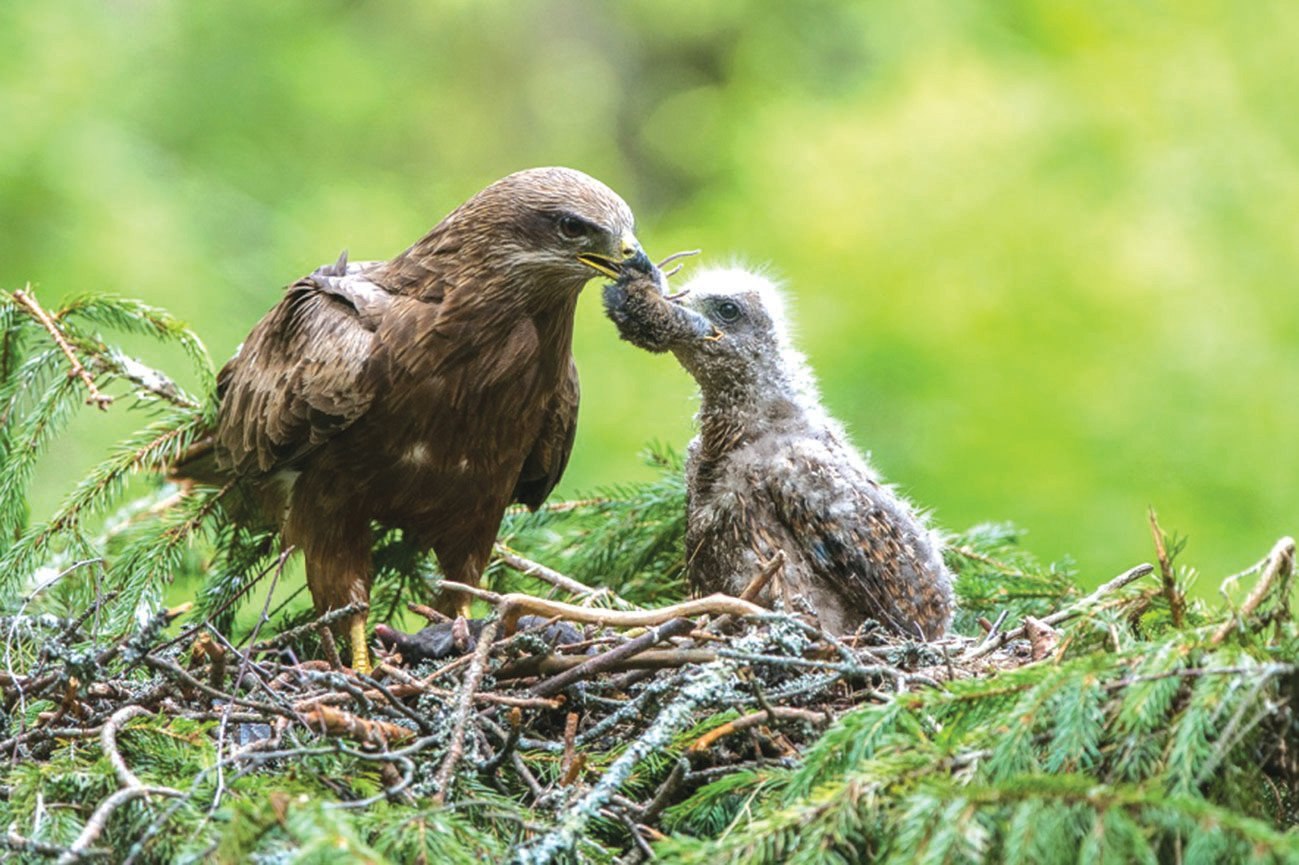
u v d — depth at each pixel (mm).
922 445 20469
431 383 10312
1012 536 11977
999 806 6516
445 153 34094
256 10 29984
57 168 23562
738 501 10320
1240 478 20234
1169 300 22156
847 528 10062
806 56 32844
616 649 8406
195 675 8547
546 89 35531
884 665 8281
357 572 10766
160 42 28828
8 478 11000
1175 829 6316
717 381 10398
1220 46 25547
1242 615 7141
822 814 6816
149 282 22922
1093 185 24047
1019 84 25375
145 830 7145
